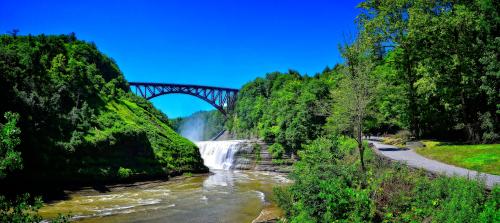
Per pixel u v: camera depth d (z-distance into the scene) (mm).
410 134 35406
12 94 31141
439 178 13219
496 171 15883
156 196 32375
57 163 33000
